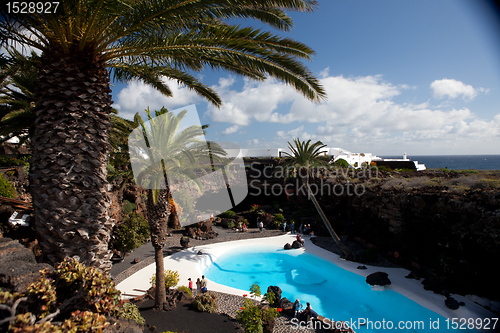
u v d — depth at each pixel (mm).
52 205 5246
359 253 20172
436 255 15594
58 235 5273
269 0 5305
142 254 20234
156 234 11672
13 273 3201
